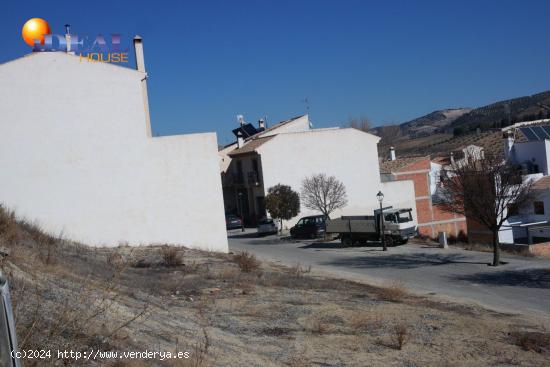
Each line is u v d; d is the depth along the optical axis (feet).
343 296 52.95
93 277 38.70
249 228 168.86
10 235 46.21
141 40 96.37
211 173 88.84
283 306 45.14
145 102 95.76
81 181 81.71
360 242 111.96
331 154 160.86
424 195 164.66
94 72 82.64
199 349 27.66
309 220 129.49
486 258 87.10
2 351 13.64
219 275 59.47
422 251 98.22
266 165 157.58
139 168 84.84
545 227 100.27
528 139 135.03
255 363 28.30
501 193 79.71
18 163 79.05
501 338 38.50
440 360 32.37
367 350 33.63
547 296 59.21
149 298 39.50
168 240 86.17
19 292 25.13
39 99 80.02
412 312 46.03
